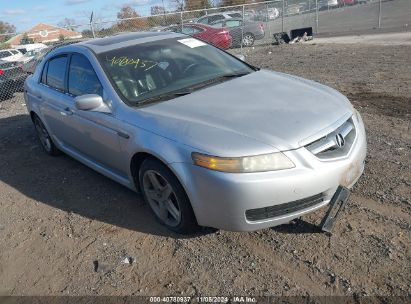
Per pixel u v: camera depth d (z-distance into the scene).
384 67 9.54
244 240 3.44
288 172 2.99
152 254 3.44
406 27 17.38
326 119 3.33
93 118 4.16
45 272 3.44
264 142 3.04
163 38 4.82
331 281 2.89
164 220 3.70
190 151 3.14
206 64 4.52
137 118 3.66
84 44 4.85
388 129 5.47
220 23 18.94
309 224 3.51
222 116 3.39
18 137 7.16
